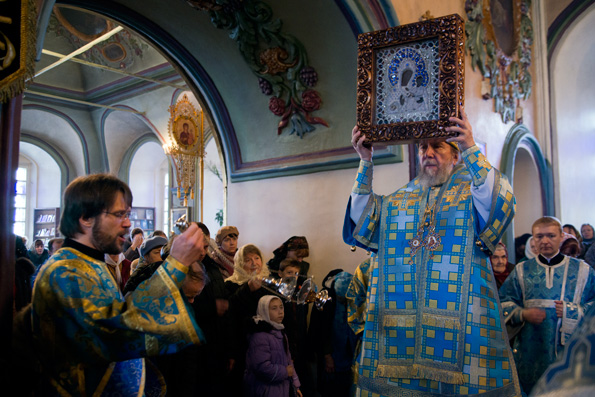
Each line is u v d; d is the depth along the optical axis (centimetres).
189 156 1041
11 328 173
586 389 49
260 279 224
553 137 746
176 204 1308
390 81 225
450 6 499
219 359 301
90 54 1225
